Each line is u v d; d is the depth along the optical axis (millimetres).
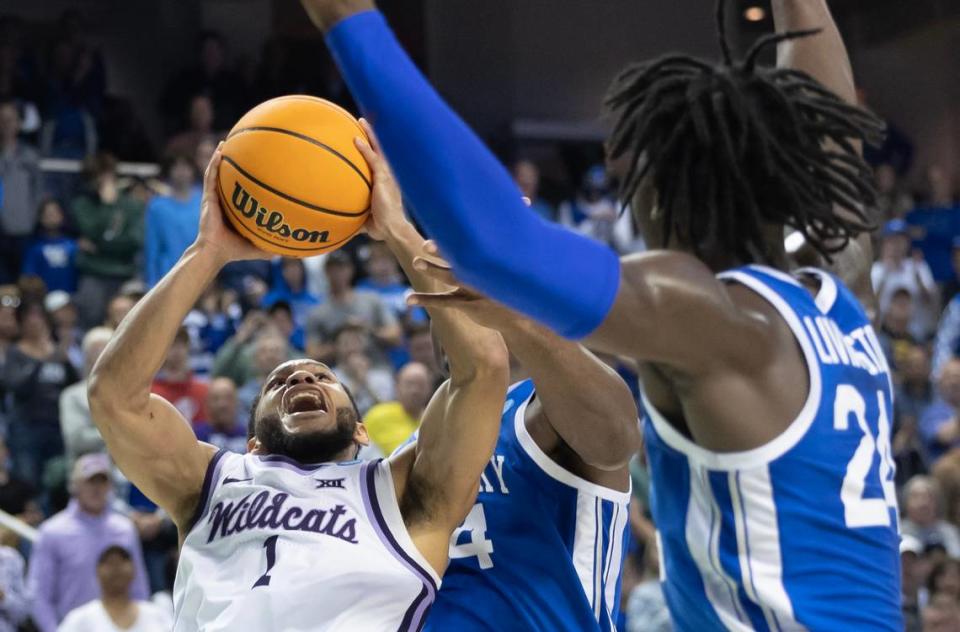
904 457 8656
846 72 2518
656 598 6457
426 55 14781
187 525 2885
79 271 10273
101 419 2785
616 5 15016
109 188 10391
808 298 1937
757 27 14742
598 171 12617
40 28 14922
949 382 9172
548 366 1824
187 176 9898
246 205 2455
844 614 1826
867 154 14766
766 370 1824
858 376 1936
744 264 1998
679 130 1924
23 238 10852
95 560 6375
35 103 12523
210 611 2682
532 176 12203
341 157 2428
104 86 13203
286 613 2623
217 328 9094
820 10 2547
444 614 2623
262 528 2727
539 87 14914
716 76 1955
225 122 13484
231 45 15328
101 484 6477
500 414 2604
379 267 9719
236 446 7074
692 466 1896
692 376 1803
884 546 1892
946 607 6605
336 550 2678
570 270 1560
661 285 1683
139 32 15203
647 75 2025
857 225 2018
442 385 2709
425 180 1479
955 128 15773
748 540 1848
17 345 8398
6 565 6355
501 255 1504
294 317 9445
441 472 2664
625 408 1900
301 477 2818
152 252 9766
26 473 8172
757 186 1961
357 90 1501
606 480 2576
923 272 11508
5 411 8289
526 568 2572
